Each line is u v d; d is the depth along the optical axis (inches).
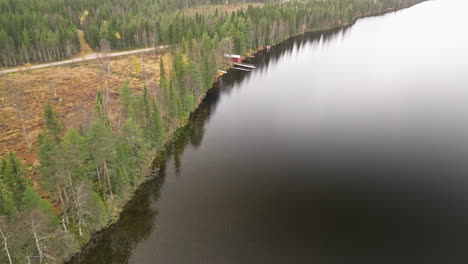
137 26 6466.5
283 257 1819.6
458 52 6235.2
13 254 1408.7
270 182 2470.5
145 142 2605.8
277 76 5088.6
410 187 2461.9
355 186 2455.7
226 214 2122.3
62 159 1651.1
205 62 4234.7
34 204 1476.4
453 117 3649.1
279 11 7815.0
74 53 5851.4
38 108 3449.8
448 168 2704.2
